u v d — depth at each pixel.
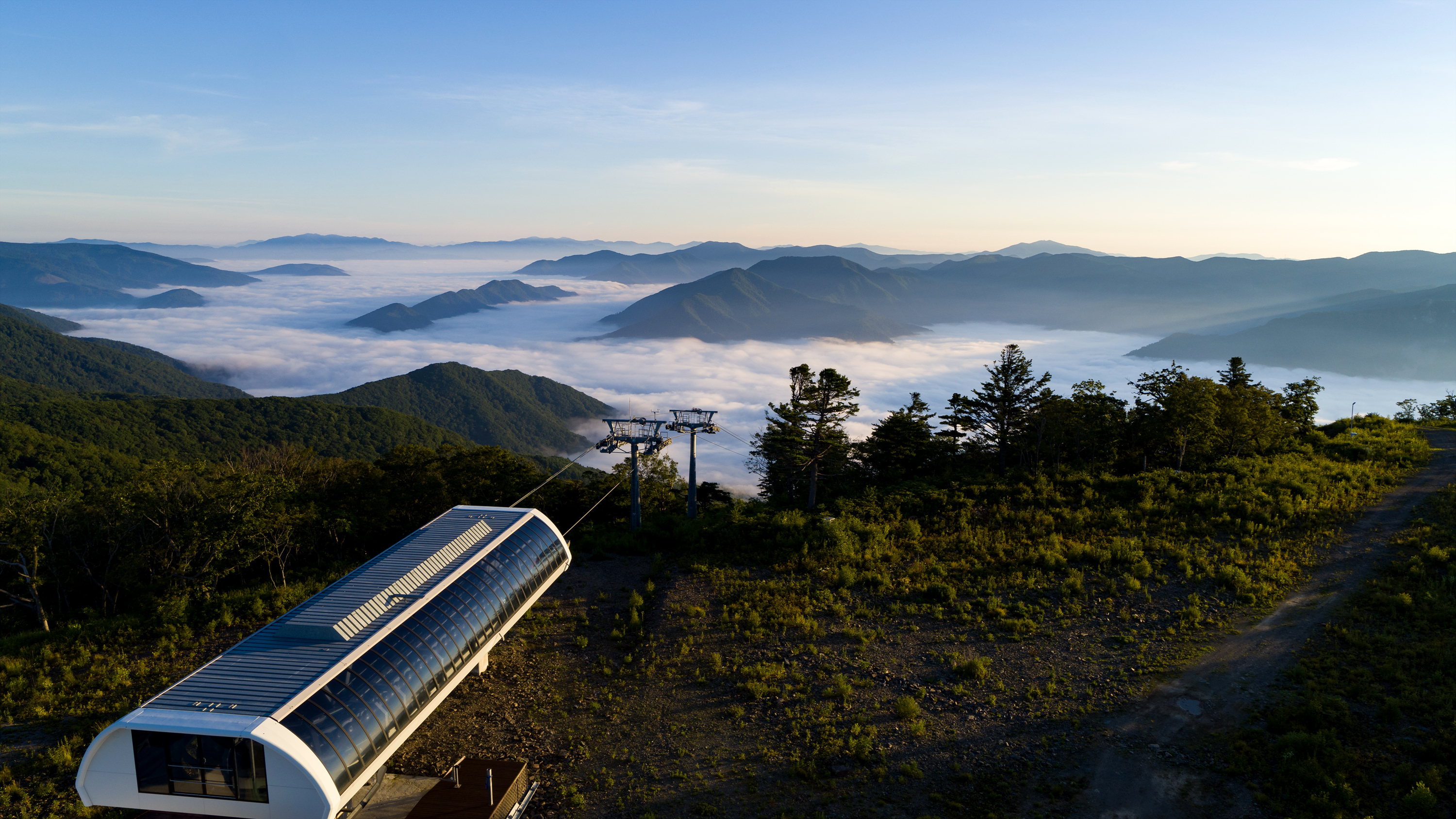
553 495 57.84
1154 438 56.81
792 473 59.03
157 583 41.16
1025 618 32.38
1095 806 20.25
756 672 28.62
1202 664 27.25
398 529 55.47
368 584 26.73
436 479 54.31
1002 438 60.00
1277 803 19.69
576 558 43.56
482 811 19.89
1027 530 43.47
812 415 53.41
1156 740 23.05
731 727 25.27
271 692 20.41
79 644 33.41
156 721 19.11
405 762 23.86
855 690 27.22
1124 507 46.25
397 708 22.55
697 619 34.03
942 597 35.22
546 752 24.28
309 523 46.69
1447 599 29.41
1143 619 31.58
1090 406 58.84
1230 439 57.94
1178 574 35.66
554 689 28.33
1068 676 27.33
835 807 20.75
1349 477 48.00
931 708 25.80
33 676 30.64
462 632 26.62
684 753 23.80
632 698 27.55
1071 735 23.70
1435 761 20.55
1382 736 21.86
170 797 19.42
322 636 23.11
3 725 26.53
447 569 28.95
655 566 40.38
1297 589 32.84
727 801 21.23
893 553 41.44
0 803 21.80
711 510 56.47
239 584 47.50
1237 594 32.78
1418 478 48.47
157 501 42.38
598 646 31.97
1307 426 69.75
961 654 29.55
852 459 64.81
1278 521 40.44
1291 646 27.78
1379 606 29.70
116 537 44.16
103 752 19.33
